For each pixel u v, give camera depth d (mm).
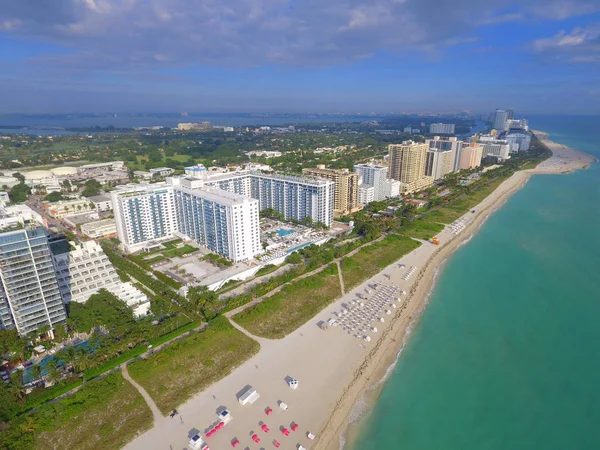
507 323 176750
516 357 154375
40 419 113938
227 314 174750
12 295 140375
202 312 175375
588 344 162375
